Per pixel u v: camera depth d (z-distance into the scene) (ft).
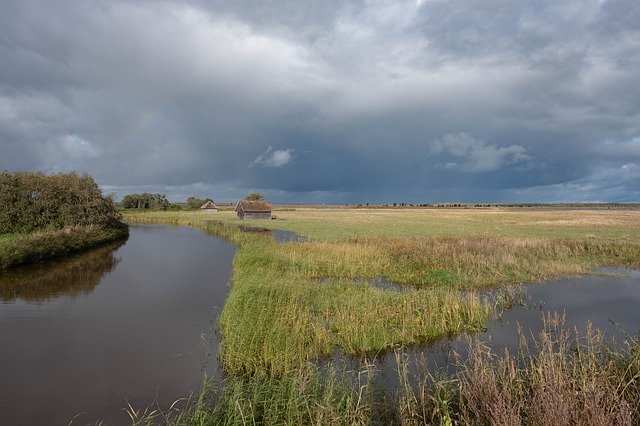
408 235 145.07
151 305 62.49
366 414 26.94
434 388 30.99
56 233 121.29
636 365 29.94
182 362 40.81
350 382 30.40
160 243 151.33
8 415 31.07
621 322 51.75
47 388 35.35
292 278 65.98
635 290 70.23
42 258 107.14
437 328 47.44
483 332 47.62
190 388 35.37
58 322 53.93
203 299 66.33
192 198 535.19
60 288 74.95
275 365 36.50
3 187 138.62
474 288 71.72
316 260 88.07
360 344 42.55
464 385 29.25
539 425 23.15
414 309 51.16
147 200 524.93
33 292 71.67
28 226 138.21
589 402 23.76
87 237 137.59
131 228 234.79
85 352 43.42
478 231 167.63
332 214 363.15
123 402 32.99
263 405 27.99
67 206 152.46
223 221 264.52
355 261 88.22
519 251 100.32
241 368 37.93
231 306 49.60
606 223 209.26
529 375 30.99
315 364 36.83
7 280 82.12
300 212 419.54
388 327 47.44
